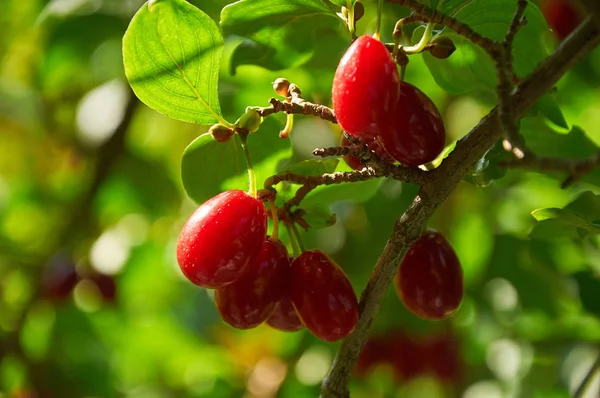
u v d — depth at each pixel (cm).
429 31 32
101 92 56
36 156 64
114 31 50
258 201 31
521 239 46
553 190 46
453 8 33
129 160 59
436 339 49
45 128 62
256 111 32
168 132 65
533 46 34
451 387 50
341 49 41
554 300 46
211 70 32
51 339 56
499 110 29
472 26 34
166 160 65
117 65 56
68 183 63
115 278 58
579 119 46
